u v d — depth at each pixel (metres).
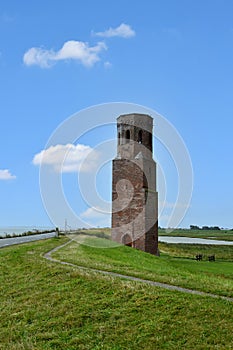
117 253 49.03
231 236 168.50
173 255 74.56
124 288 25.27
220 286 26.47
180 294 23.62
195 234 175.38
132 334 20.36
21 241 57.47
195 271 44.50
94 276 28.27
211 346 18.66
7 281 31.56
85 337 20.81
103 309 23.25
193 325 20.27
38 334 21.92
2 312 25.73
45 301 25.92
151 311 22.09
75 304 24.47
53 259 37.25
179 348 18.83
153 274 30.72
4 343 21.78
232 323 20.08
